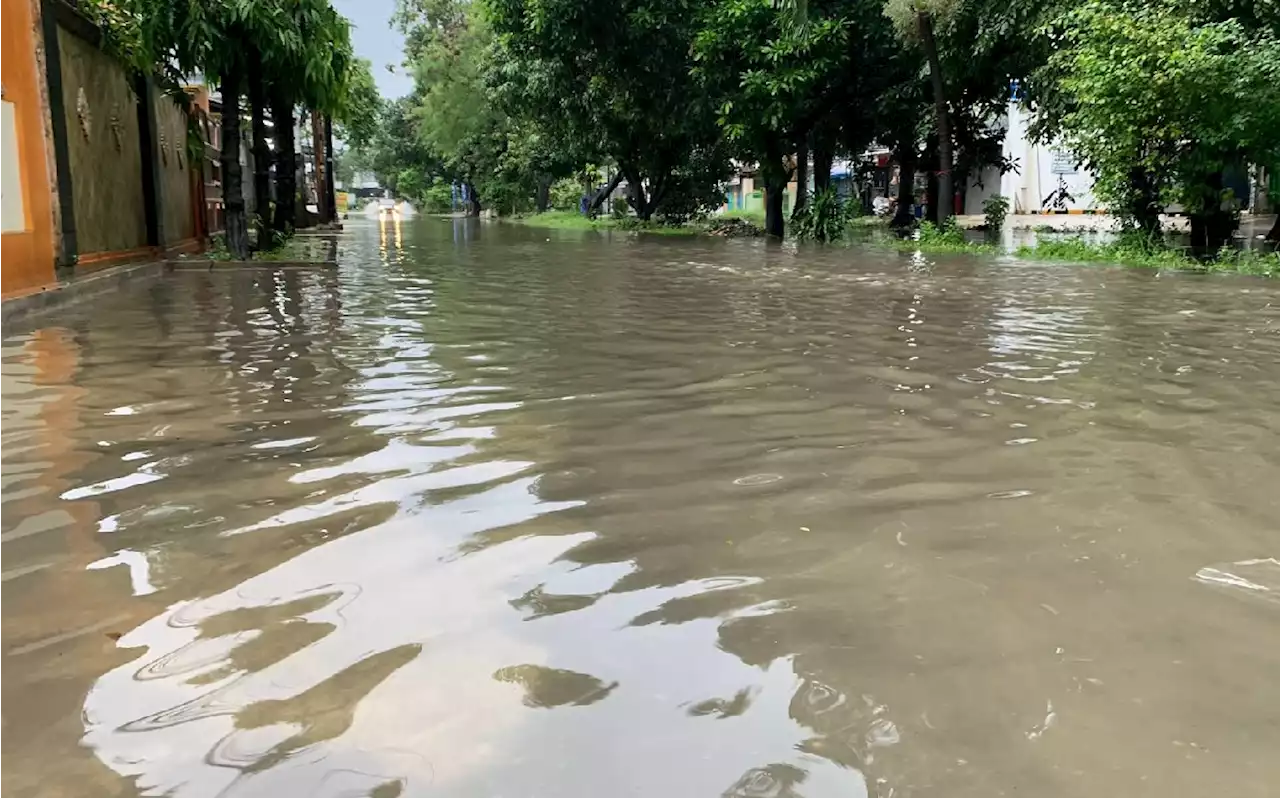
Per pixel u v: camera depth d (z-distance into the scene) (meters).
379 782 1.41
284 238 15.57
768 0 18.48
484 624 1.93
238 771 1.44
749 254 14.66
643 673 1.74
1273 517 2.57
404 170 67.88
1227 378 4.53
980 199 31.39
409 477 2.90
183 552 2.30
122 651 1.81
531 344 5.54
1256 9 12.10
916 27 16.94
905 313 7.09
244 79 12.55
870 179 33.91
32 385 4.30
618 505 2.66
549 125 27.97
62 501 2.68
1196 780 1.43
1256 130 11.66
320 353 5.20
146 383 4.35
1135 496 2.75
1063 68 14.30
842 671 1.75
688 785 1.41
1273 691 1.69
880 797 1.38
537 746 1.50
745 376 4.57
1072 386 4.34
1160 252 12.67
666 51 23.00
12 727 1.56
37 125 7.58
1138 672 1.75
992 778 1.43
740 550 2.34
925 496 2.75
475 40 42.03
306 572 2.18
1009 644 1.86
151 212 11.85
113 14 10.09
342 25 13.71
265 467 3.01
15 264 7.16
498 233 24.27
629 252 15.28
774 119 19.31
